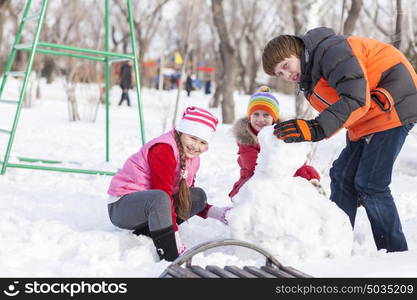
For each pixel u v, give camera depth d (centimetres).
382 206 658
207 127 645
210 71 7444
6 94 3803
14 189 1008
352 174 704
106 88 1415
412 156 1662
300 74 638
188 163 677
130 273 548
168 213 615
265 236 592
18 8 5209
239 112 3866
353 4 1973
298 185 610
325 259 591
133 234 672
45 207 865
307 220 592
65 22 4925
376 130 634
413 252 617
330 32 628
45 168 1178
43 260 596
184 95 5928
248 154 760
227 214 628
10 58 1284
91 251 627
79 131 2233
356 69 583
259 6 6488
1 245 623
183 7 7331
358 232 733
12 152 1566
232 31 6725
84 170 1209
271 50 629
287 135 584
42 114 2939
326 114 582
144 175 657
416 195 1125
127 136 2147
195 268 489
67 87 2805
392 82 621
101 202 945
